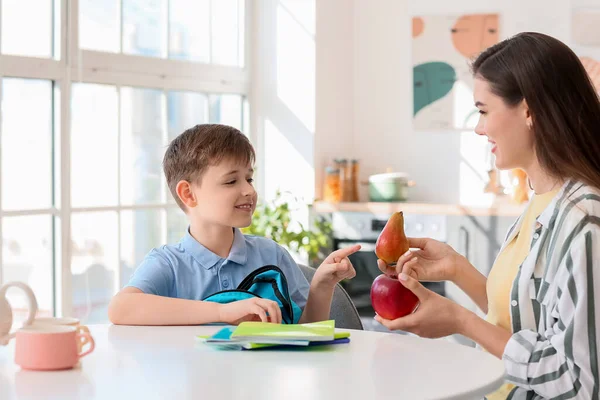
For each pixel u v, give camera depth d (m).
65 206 3.13
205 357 1.45
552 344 1.50
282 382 1.29
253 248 2.07
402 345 1.55
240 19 4.16
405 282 1.58
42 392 1.23
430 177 4.42
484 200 4.29
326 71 4.25
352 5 4.52
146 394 1.22
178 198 2.00
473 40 4.32
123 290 1.83
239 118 4.19
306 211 4.16
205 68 3.89
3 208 2.92
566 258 1.52
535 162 1.71
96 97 3.30
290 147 4.20
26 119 3.01
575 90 1.62
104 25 3.34
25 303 3.01
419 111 4.42
